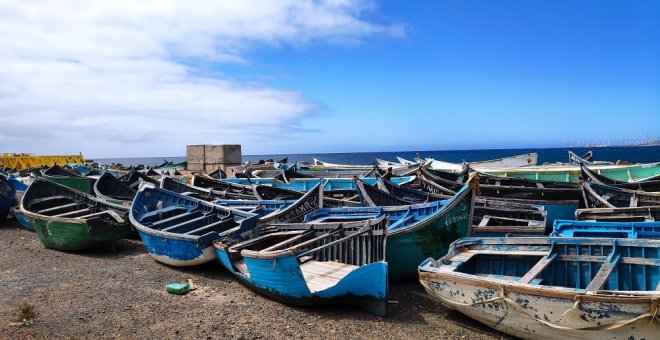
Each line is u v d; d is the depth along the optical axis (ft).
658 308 19.36
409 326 27.35
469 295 25.22
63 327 26.40
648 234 31.65
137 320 27.89
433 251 35.40
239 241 38.40
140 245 50.24
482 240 30.91
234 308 30.30
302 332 26.43
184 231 42.32
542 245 29.01
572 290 21.56
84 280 36.29
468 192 36.01
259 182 80.43
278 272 29.35
